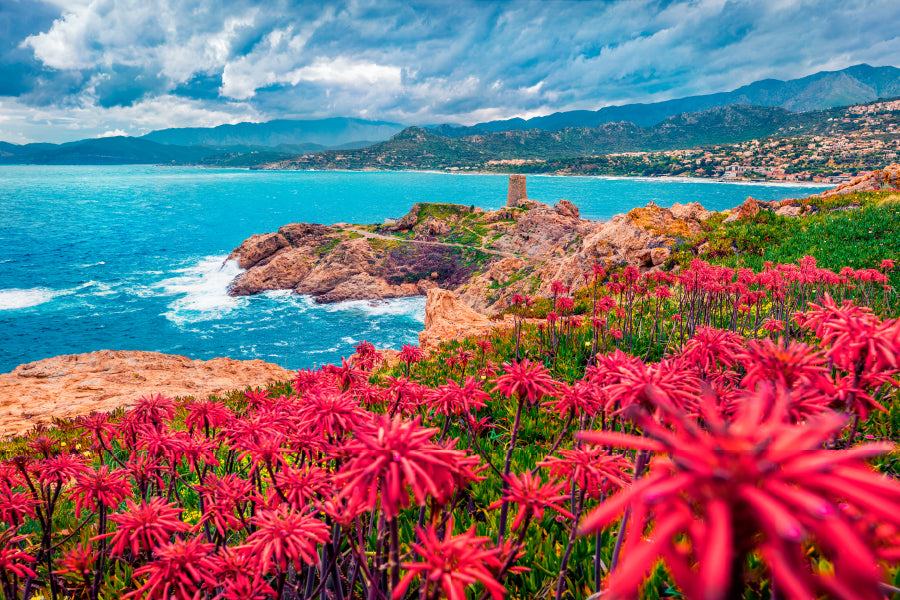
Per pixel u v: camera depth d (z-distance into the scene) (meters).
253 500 3.72
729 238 24.89
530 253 82.75
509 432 7.55
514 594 4.20
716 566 0.68
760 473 0.84
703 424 3.36
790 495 0.81
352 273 80.06
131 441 4.93
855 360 2.90
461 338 16.81
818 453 0.91
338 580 3.36
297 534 2.72
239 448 3.93
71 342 57.25
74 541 5.34
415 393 4.89
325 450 3.53
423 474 1.88
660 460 1.02
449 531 2.27
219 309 70.62
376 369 12.98
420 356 8.16
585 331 12.91
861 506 0.79
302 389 4.82
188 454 4.19
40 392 15.29
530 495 2.82
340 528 3.31
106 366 17.73
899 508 0.77
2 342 56.50
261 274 80.50
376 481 1.97
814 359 2.74
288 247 89.31
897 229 20.66
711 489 0.86
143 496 4.27
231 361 19.81
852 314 3.20
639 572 0.80
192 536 4.55
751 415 1.08
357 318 67.38
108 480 4.04
